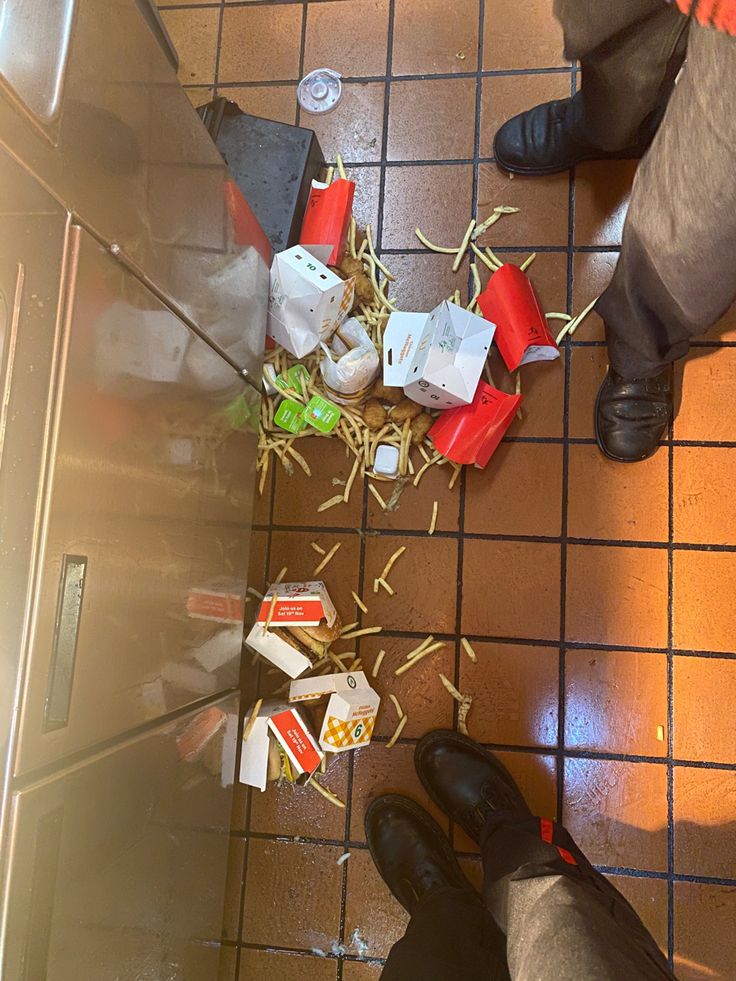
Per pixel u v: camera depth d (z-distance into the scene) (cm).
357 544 134
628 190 131
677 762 124
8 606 59
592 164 132
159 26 87
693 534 127
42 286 61
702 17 49
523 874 91
